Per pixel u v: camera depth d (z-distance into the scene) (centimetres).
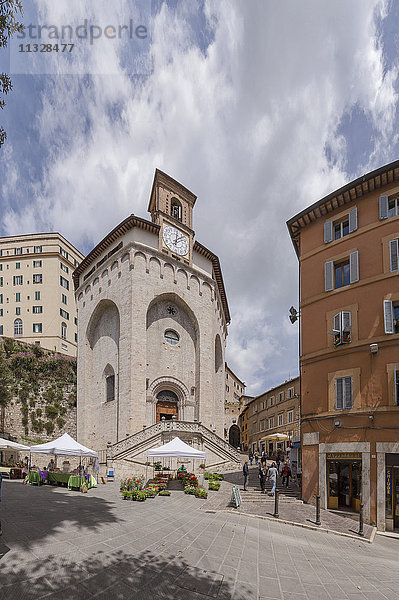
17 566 739
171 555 940
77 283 4588
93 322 3925
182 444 2333
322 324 2138
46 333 6288
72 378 4475
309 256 2308
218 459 3177
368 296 1945
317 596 834
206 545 1075
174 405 3600
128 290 3394
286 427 4969
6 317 6412
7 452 3531
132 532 1097
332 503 1895
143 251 3503
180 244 3869
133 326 3291
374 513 1702
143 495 1797
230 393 8206
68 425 4259
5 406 3828
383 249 1938
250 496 2094
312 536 1417
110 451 2734
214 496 2089
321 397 2047
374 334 1878
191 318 3853
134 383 3177
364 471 1772
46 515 1204
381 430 1758
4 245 6738
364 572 1051
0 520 1079
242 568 935
